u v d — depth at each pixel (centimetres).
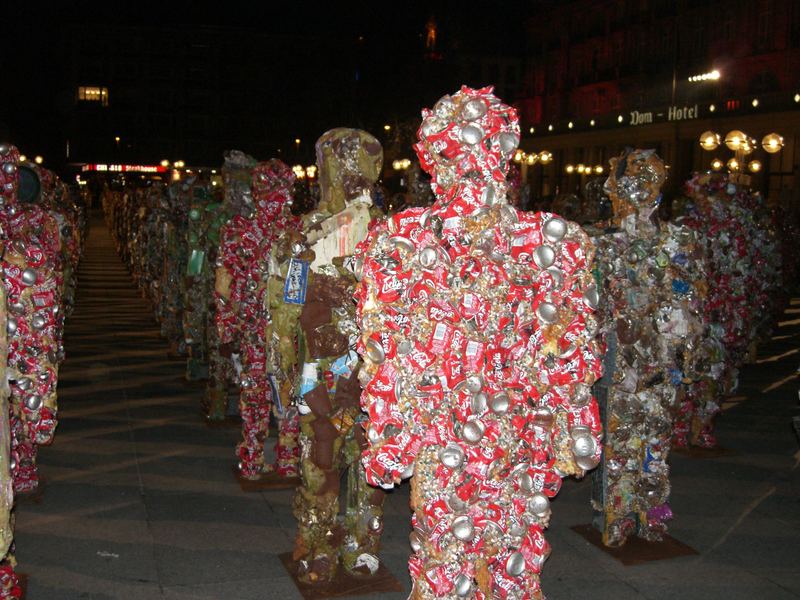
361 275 259
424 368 253
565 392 266
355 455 377
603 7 4291
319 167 363
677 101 3666
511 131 255
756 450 601
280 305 354
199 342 770
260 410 513
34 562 399
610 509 420
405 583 386
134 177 6906
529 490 267
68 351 947
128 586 377
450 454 252
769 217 848
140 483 514
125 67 6944
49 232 388
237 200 565
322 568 377
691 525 459
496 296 253
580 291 264
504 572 270
